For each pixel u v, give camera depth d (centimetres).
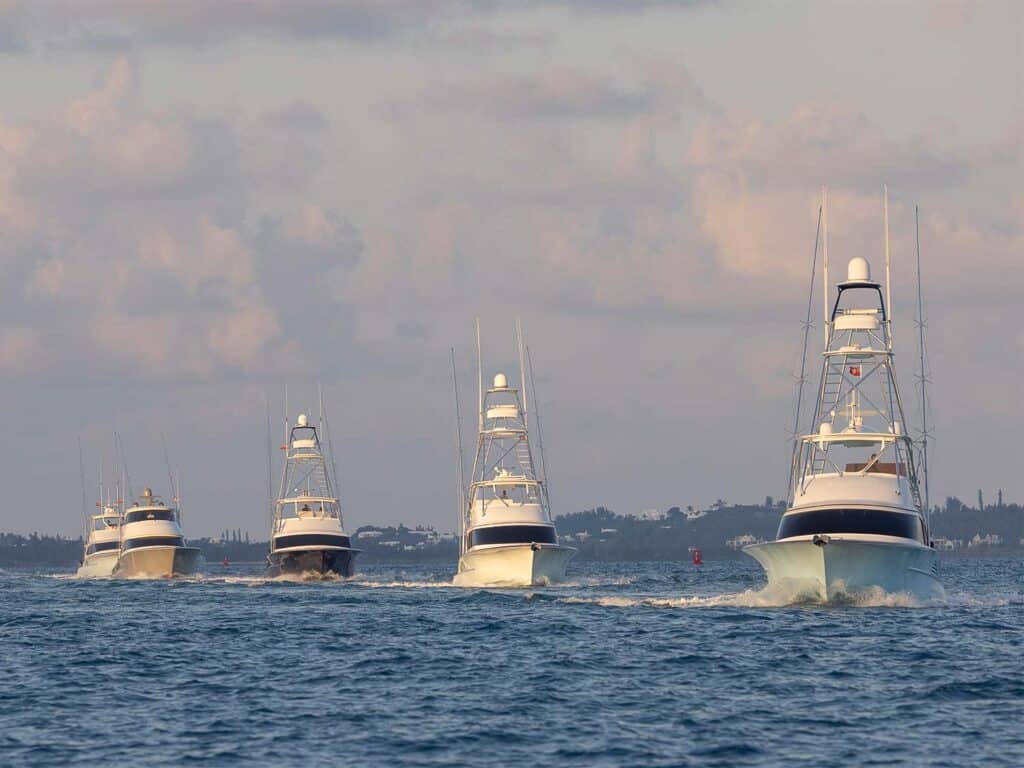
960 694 16562
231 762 13300
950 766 12781
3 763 13350
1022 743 13725
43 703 16950
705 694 16862
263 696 17250
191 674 19512
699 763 13012
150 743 14238
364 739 14275
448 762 13150
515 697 16762
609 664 19625
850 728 14575
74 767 13150
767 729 14562
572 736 14275
